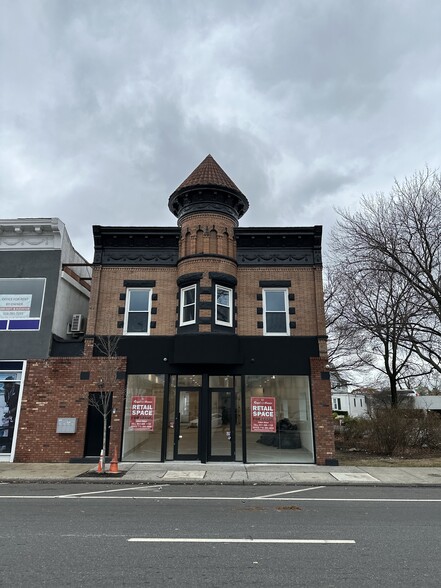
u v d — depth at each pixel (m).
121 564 4.87
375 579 4.46
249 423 14.73
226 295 15.86
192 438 14.67
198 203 16.42
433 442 17.55
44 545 5.58
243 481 11.10
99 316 15.73
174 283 16.09
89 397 14.70
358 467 13.59
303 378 15.10
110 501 8.59
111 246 16.45
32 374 14.95
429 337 20.73
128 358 15.17
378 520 7.06
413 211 20.06
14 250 16.31
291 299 15.84
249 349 15.23
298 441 14.59
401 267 19.83
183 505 8.21
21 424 14.52
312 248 16.38
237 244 16.48
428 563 4.96
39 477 11.42
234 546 5.57
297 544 5.66
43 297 15.80
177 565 4.85
